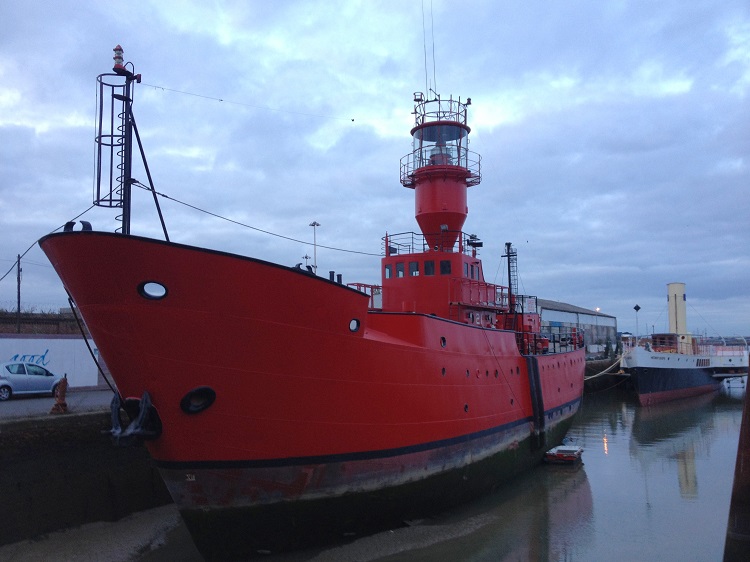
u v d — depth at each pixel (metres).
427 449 13.12
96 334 9.39
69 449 13.62
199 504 10.24
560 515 15.34
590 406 42.50
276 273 9.73
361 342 11.27
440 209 19.59
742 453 10.94
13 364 21.12
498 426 16.94
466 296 18.77
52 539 12.73
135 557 11.97
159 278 8.91
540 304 64.19
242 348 9.66
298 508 10.91
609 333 86.19
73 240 8.66
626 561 12.27
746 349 57.62
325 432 10.88
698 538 13.73
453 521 14.48
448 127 20.27
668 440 27.62
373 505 12.05
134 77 11.66
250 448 10.16
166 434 9.73
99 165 11.49
